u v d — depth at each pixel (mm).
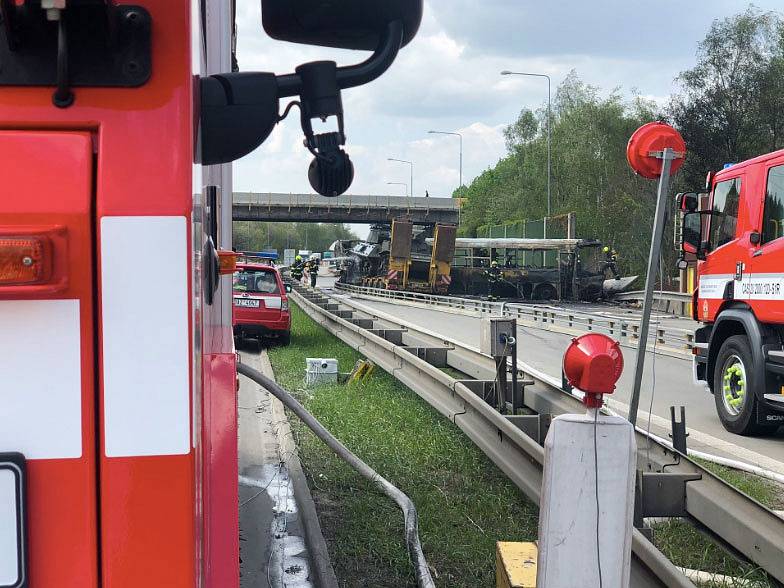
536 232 50344
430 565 4734
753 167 8938
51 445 1312
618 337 19234
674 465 4793
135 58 1334
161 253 1327
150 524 1336
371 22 1783
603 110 58188
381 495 6031
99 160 1319
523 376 8117
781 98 42406
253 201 67188
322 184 1749
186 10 1348
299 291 30844
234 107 1704
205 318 1813
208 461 2154
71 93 1324
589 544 2705
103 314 1314
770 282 8398
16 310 1296
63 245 1297
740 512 3982
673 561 4754
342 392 10125
